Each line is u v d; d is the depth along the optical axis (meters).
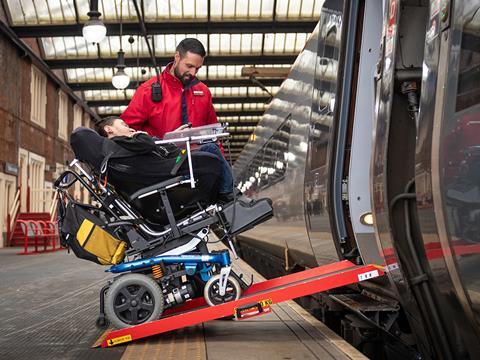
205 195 4.30
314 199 6.35
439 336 3.47
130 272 4.22
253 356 3.53
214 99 35.22
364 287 5.49
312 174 6.54
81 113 36.97
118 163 4.15
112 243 4.16
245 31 23.19
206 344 3.89
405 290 3.69
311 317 4.85
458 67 2.75
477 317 2.79
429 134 2.99
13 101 24.30
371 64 5.19
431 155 2.94
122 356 3.64
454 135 2.72
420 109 3.15
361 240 5.09
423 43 3.71
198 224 4.26
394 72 3.67
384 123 3.75
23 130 25.72
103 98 35.59
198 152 4.23
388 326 4.76
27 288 8.27
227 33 23.22
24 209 26.06
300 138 7.90
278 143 10.33
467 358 3.31
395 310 4.73
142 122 4.97
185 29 23.09
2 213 23.77
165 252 4.21
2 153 23.08
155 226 4.31
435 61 3.01
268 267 13.45
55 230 21.94
